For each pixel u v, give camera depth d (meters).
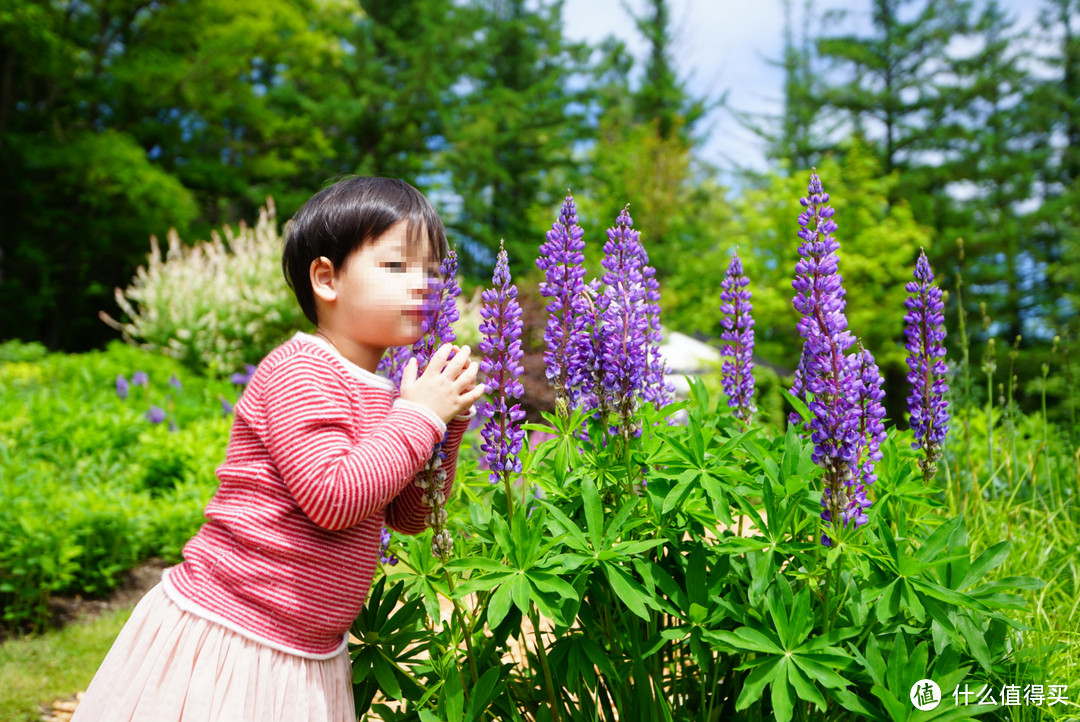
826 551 1.68
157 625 1.49
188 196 16.72
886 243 15.46
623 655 1.85
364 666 1.71
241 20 17.88
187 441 5.79
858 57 26.31
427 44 24.58
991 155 24.31
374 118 24.05
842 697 1.55
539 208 23.94
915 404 2.15
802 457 1.84
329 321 1.67
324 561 1.52
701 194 26.55
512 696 1.89
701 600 1.72
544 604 1.53
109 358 9.16
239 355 9.74
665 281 18.08
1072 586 2.92
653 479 1.84
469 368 1.63
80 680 3.40
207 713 1.41
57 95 17.19
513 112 27.00
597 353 1.86
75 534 4.32
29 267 17.89
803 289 1.69
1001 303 21.38
